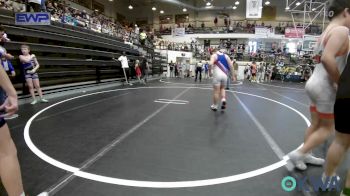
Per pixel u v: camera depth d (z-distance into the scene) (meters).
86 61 11.66
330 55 2.24
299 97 10.58
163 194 2.50
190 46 29.44
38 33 8.78
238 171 3.04
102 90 11.22
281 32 28.28
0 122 1.82
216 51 6.72
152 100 8.48
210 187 2.65
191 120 5.66
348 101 2.01
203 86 14.41
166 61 26.95
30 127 4.83
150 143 4.02
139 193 2.50
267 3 28.73
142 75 16.78
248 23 32.16
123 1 35.38
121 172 2.96
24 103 7.36
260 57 26.62
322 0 20.52
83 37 11.97
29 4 7.76
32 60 7.23
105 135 4.41
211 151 3.72
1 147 1.87
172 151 3.68
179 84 15.67
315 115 2.86
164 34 33.03
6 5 9.09
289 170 3.07
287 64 23.88
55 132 4.54
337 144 2.28
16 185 1.96
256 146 3.98
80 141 4.05
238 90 12.98
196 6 35.00
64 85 9.90
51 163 3.17
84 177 2.81
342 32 2.25
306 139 3.03
